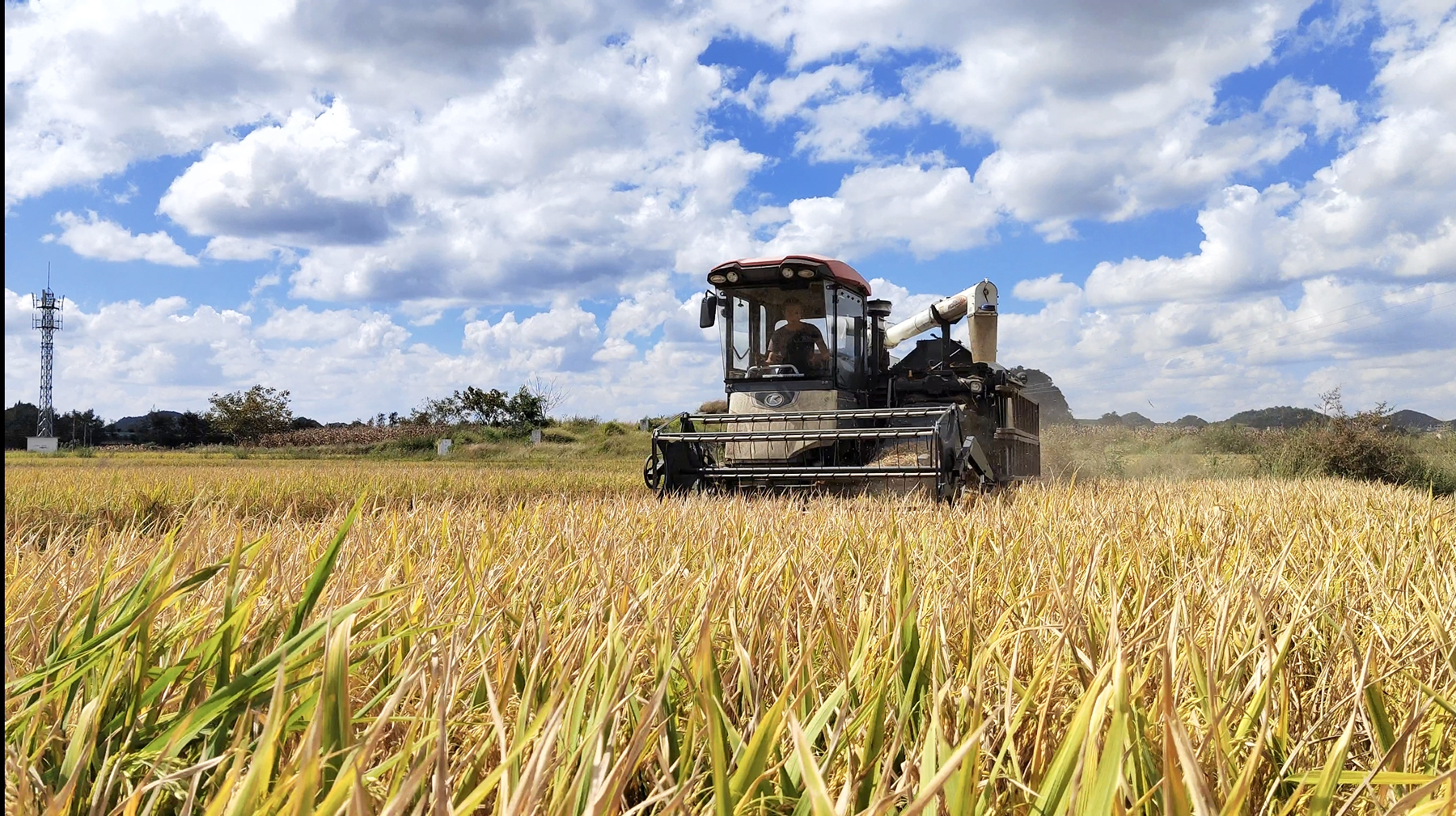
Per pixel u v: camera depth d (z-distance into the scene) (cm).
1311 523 562
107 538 391
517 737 154
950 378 1288
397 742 172
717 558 394
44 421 7262
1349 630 207
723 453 1155
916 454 1020
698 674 179
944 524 543
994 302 1293
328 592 279
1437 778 115
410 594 272
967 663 222
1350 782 148
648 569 339
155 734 171
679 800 127
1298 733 188
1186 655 200
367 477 1803
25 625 215
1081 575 307
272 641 210
